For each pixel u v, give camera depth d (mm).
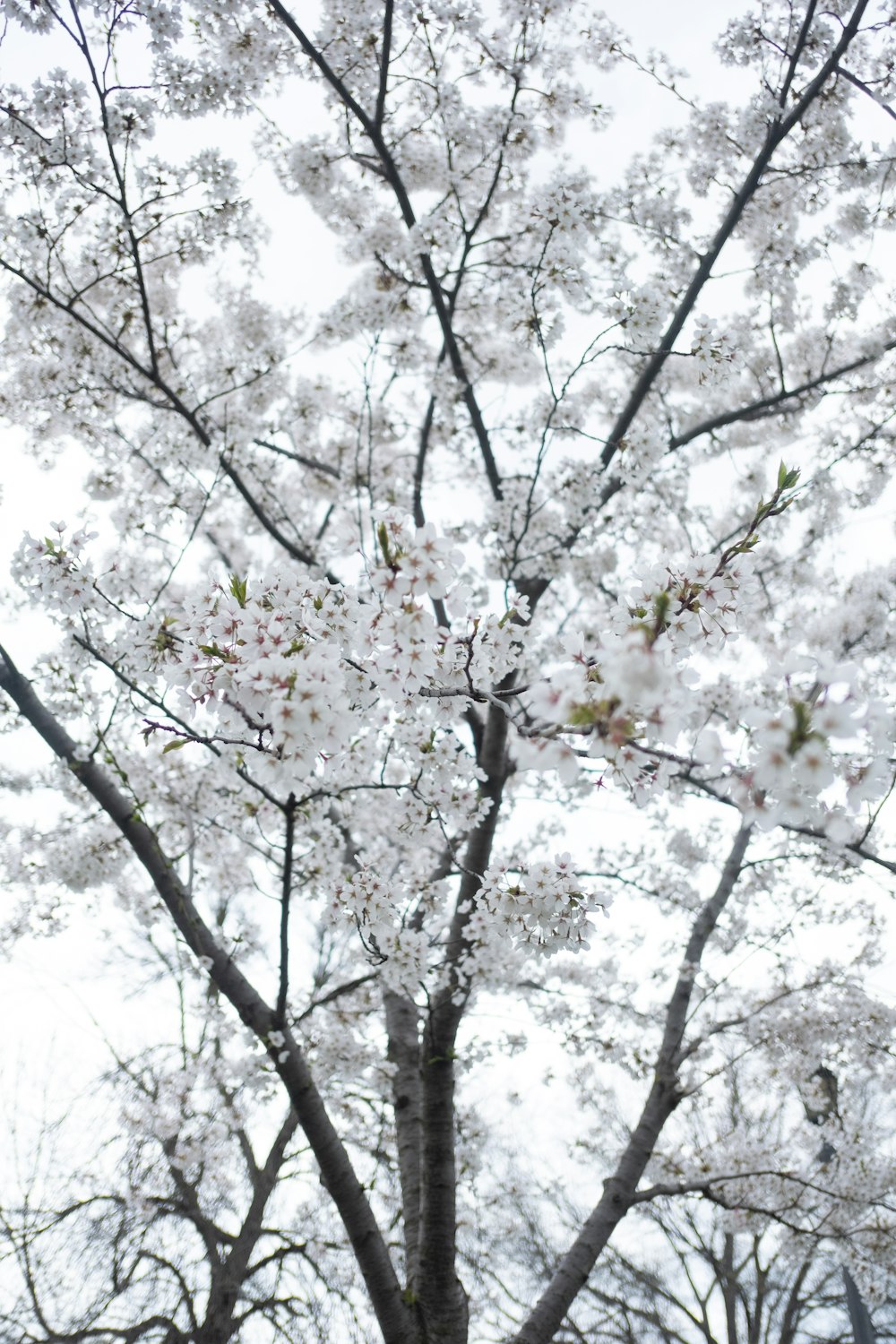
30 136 5230
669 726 2023
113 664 4809
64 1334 8961
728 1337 13320
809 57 6113
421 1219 5160
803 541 7801
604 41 6238
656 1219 13383
